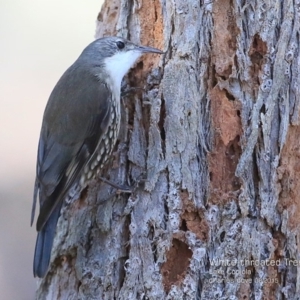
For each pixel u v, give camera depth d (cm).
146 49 934
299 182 863
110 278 872
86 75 1009
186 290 832
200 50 874
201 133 862
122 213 886
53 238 897
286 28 862
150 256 852
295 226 857
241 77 866
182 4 887
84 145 977
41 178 959
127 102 941
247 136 852
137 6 955
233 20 876
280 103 854
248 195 840
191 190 848
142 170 887
